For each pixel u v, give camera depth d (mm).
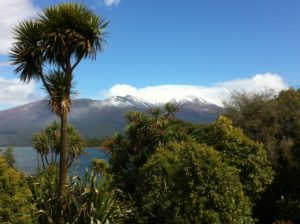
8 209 12094
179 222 13102
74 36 14086
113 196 16391
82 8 14461
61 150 14758
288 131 26516
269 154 24609
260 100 28406
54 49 14469
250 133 27422
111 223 15398
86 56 14680
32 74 14938
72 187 15852
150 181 19594
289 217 19562
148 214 18516
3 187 12320
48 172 17578
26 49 14570
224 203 12672
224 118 17453
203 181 12789
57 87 14305
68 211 14906
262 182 16656
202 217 12609
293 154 21469
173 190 13891
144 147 32750
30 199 14172
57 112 14461
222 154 16453
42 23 14383
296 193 21688
